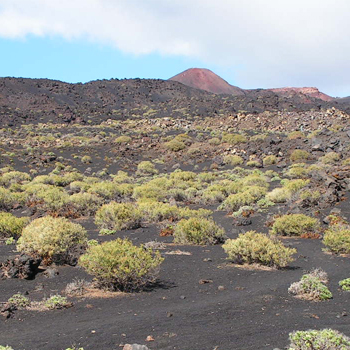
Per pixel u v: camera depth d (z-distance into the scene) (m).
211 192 27.73
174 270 10.39
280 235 16.12
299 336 4.73
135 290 8.59
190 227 14.28
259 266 10.84
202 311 6.97
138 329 6.05
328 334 4.69
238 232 16.73
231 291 8.53
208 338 5.64
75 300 7.85
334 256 12.27
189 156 53.59
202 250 13.00
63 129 80.25
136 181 42.38
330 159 39.47
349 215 18.22
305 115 80.00
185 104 110.06
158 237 15.47
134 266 8.43
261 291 8.34
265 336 5.69
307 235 15.41
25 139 69.75
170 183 34.59
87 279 9.36
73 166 51.62
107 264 8.47
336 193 21.98
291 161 43.88
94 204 23.47
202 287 8.88
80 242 11.19
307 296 7.98
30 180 42.22
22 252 10.67
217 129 78.12
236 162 46.59
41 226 11.18
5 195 25.00
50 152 56.00
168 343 5.45
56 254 10.82
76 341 5.56
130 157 56.50
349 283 8.85
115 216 17.47
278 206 21.81
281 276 9.85
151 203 21.30
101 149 60.72
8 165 48.84
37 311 7.19
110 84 144.62
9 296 8.05
